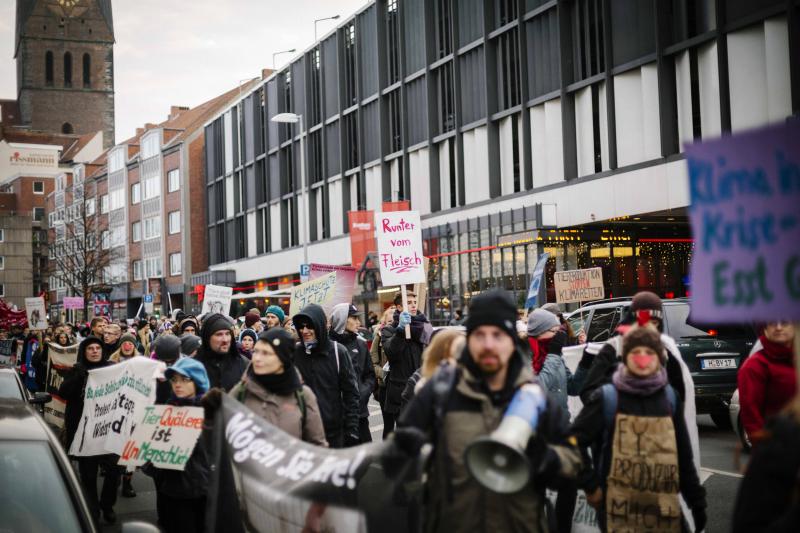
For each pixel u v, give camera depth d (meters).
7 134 140.75
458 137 38.78
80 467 9.20
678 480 4.86
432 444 3.93
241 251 66.06
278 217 59.38
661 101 27.58
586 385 5.46
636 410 4.89
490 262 35.16
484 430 3.78
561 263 31.30
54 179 122.81
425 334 10.79
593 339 13.98
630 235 31.72
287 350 5.73
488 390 3.83
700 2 26.61
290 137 57.59
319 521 4.42
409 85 43.41
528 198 33.78
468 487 3.80
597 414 4.95
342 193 50.47
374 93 46.84
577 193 31.12
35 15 153.00
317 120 54.19
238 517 5.38
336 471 4.37
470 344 3.79
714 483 9.41
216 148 70.19
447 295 38.53
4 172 127.88
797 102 23.38
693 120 27.02
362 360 10.28
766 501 2.76
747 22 24.83
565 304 30.56
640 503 4.84
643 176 28.25
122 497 10.61
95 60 155.62
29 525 4.49
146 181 82.88
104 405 9.04
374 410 19.19
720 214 2.78
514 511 3.79
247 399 5.75
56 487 4.71
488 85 36.44
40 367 15.98
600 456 5.16
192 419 6.64
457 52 38.88
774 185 2.65
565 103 31.78
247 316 14.53
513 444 3.41
